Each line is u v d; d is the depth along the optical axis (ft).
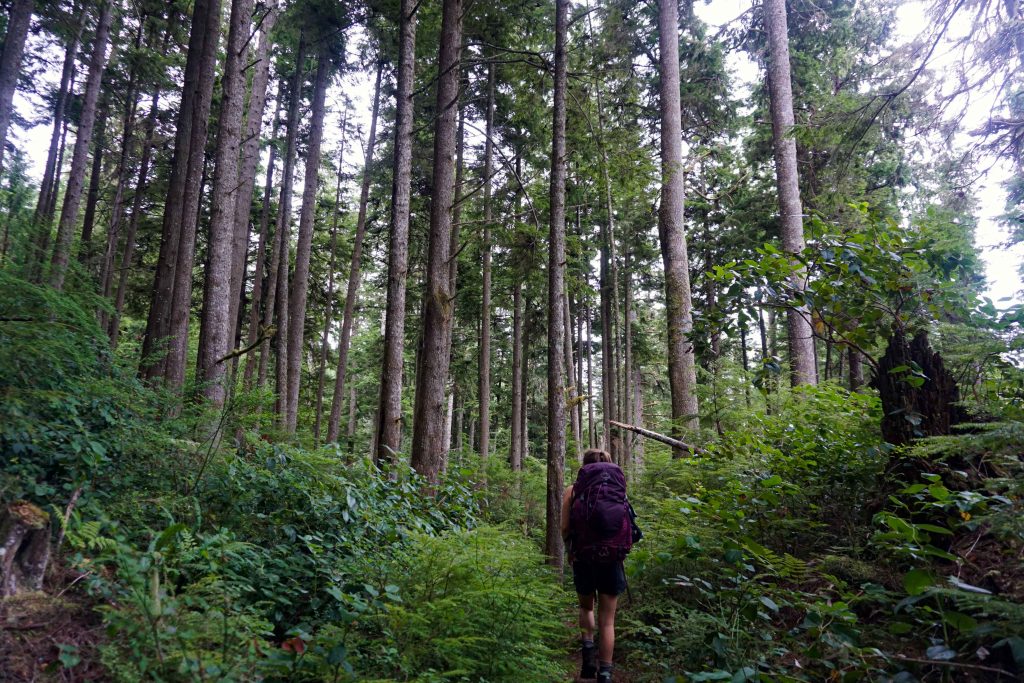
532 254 36.68
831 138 29.19
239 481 14.51
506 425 100.12
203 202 68.90
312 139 63.72
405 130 33.78
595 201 54.34
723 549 15.40
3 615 8.39
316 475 16.67
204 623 8.77
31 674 7.79
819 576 14.35
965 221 26.35
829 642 10.53
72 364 14.25
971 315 17.17
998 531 10.18
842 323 19.86
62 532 10.49
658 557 15.56
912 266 18.01
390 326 32.42
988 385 15.75
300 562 13.03
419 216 65.10
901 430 15.11
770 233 57.77
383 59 62.69
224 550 9.99
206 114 33.96
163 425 15.83
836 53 48.80
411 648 11.62
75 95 58.75
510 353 87.76
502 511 38.83
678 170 35.01
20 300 12.94
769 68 38.83
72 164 46.16
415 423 30.25
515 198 48.42
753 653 12.17
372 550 14.92
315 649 10.03
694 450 22.12
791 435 19.34
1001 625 8.57
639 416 85.81
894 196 46.50
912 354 15.72
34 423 12.28
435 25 48.80
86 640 8.73
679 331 32.45
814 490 16.42
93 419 14.34
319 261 86.74
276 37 60.80
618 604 17.75
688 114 61.31
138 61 52.65
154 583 8.50
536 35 48.06
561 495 23.00
